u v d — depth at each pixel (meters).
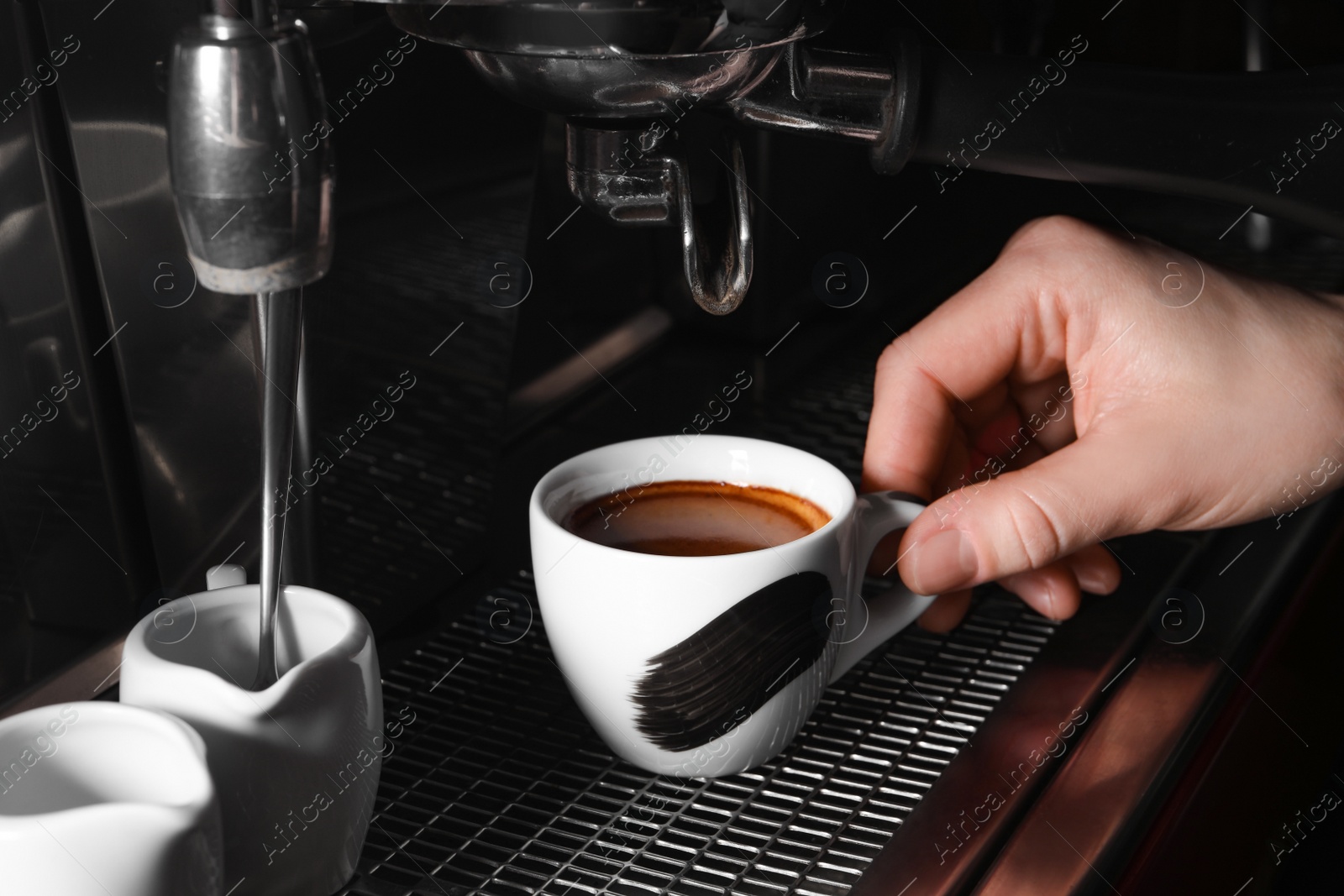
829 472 0.67
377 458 0.69
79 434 0.66
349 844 0.62
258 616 0.63
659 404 0.82
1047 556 0.68
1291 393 0.71
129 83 0.64
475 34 0.59
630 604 0.64
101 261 0.65
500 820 0.64
